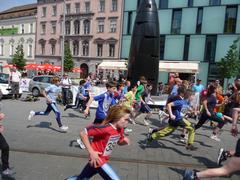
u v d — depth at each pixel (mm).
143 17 15477
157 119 12578
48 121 10758
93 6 50406
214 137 9328
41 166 5867
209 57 37469
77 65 53000
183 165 6422
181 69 29781
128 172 5797
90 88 14156
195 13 38062
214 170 4047
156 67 15805
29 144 7434
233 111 6121
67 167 5871
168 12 39906
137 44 15539
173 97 7340
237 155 4266
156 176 5676
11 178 5176
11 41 66625
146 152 7309
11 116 11531
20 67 52219
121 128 3689
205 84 37688
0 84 17688
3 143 5094
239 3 35031
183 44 39156
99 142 3611
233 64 29672
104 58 49000
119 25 46906
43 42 59188
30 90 21141
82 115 12766
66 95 15859
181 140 8594
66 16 54562
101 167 3605
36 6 64938
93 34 50625
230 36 35844
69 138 8258
